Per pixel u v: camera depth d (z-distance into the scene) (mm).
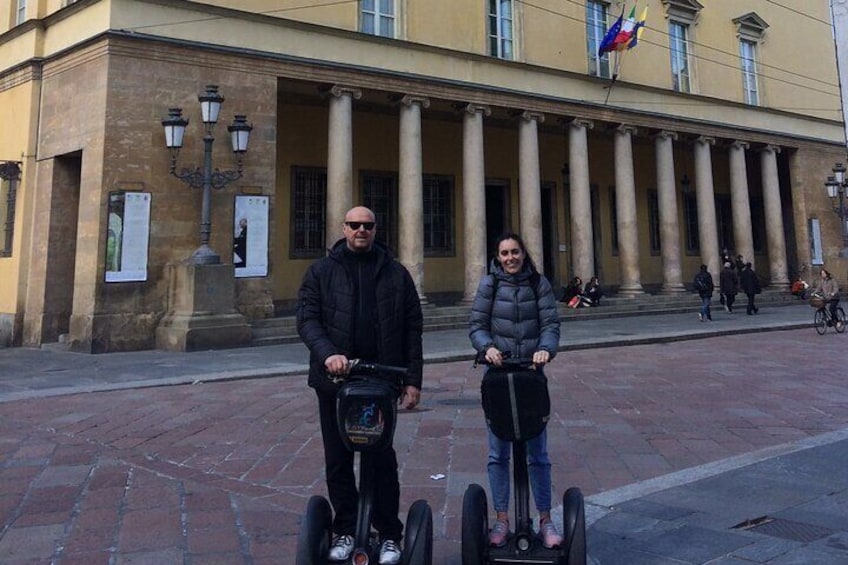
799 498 4738
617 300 22547
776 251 28031
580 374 10898
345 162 17422
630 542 4023
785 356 13062
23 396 8805
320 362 3246
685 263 29719
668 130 24750
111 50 14156
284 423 7395
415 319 3480
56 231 15375
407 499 4953
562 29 22797
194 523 4449
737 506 4598
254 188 15727
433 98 19234
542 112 21453
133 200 14125
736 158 27234
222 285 14078
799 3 31188
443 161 23391
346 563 3094
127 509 4719
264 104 16078
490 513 4680
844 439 6516
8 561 3850
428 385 9969
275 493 5090
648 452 6266
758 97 28938
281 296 19469
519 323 3736
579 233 22125
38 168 15781
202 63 15281
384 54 18344
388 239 21953
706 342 15695
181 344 13375
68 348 13953
